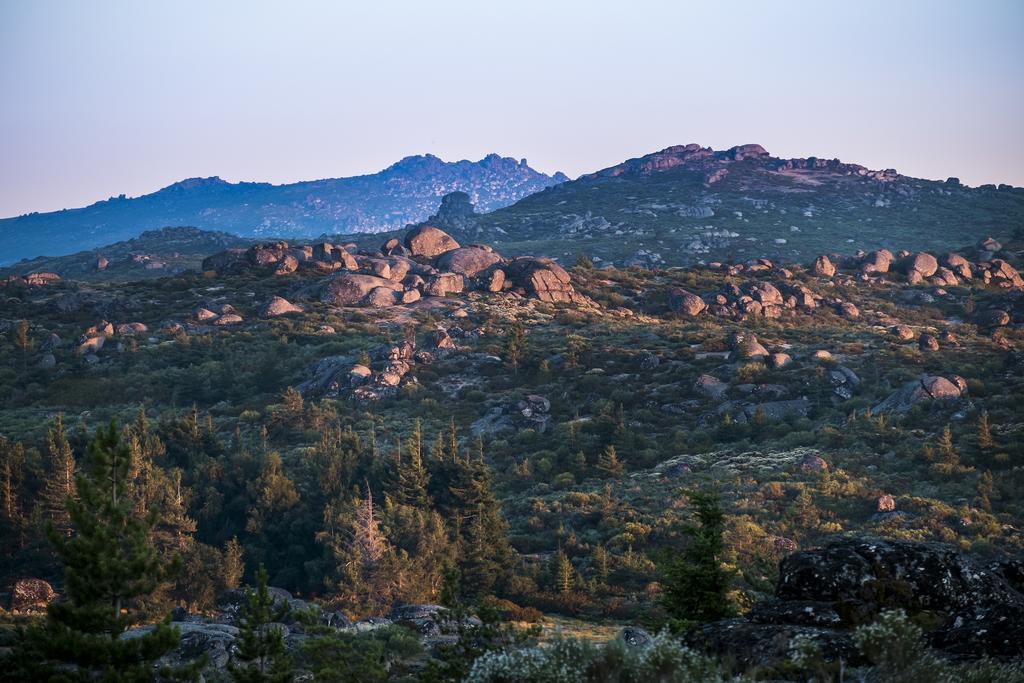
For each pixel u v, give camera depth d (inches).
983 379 3595.0
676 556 768.3
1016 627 392.2
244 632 821.9
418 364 4286.4
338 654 708.7
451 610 670.5
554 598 2138.3
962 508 2372.0
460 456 3257.9
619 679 394.3
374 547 2303.2
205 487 2864.2
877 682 361.4
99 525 701.3
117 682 651.5
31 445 3238.2
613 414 3590.1
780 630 441.7
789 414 3417.8
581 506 2763.3
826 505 2507.4
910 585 470.6
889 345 4254.4
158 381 4220.0
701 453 3157.0
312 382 4170.8
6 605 1908.2
